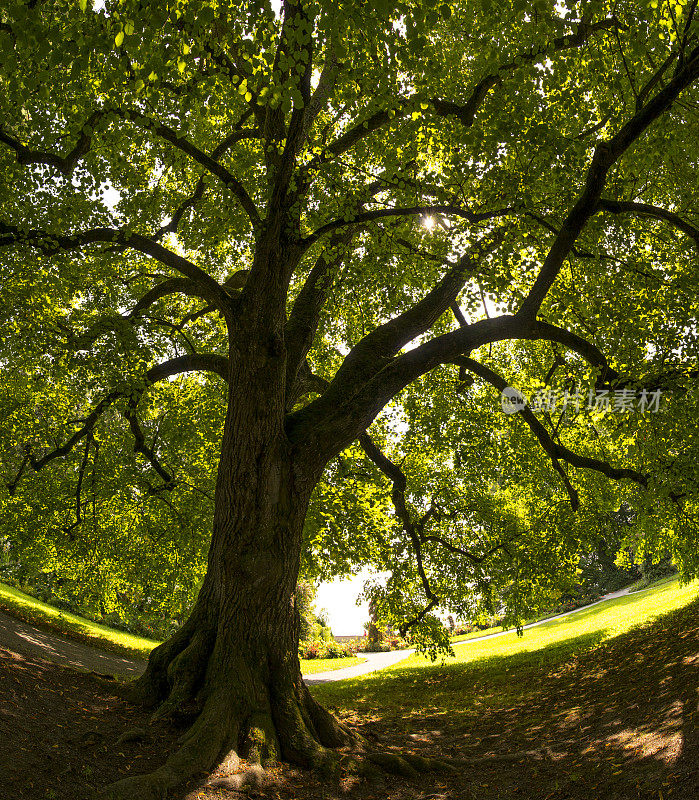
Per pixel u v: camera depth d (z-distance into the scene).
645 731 7.02
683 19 7.43
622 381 8.79
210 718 6.60
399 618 14.40
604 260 10.33
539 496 15.19
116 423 15.43
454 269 9.17
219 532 7.85
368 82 7.59
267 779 6.16
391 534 14.31
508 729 9.11
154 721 6.86
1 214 9.58
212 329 14.99
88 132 7.56
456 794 6.34
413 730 9.55
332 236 9.78
